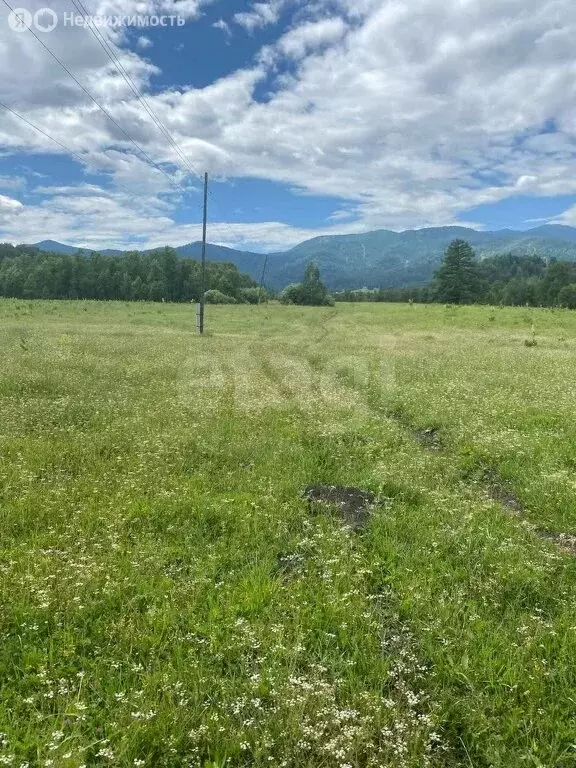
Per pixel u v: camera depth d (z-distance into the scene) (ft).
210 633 15.83
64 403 42.01
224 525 23.04
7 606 16.53
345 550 20.80
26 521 22.58
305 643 15.90
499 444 35.09
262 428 39.06
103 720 12.85
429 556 21.03
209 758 12.19
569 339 106.73
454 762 12.50
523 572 19.62
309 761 11.84
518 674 14.52
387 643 16.08
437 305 229.86
